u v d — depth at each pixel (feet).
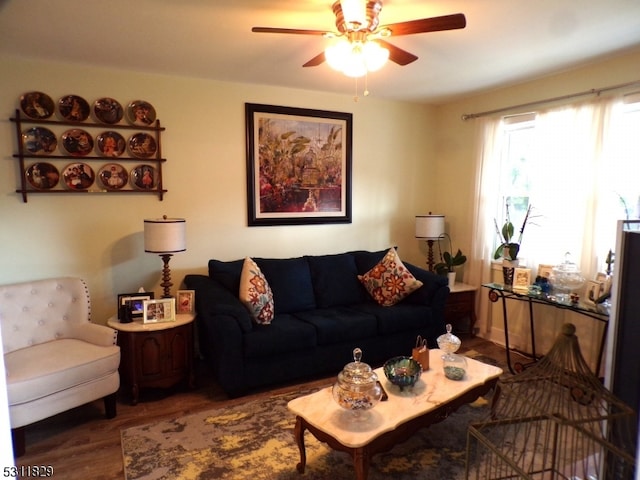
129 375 9.37
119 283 11.07
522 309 12.47
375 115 14.48
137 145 10.97
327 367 10.62
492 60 10.08
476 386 7.47
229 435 8.04
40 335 9.12
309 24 7.95
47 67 9.90
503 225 12.99
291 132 12.97
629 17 7.65
